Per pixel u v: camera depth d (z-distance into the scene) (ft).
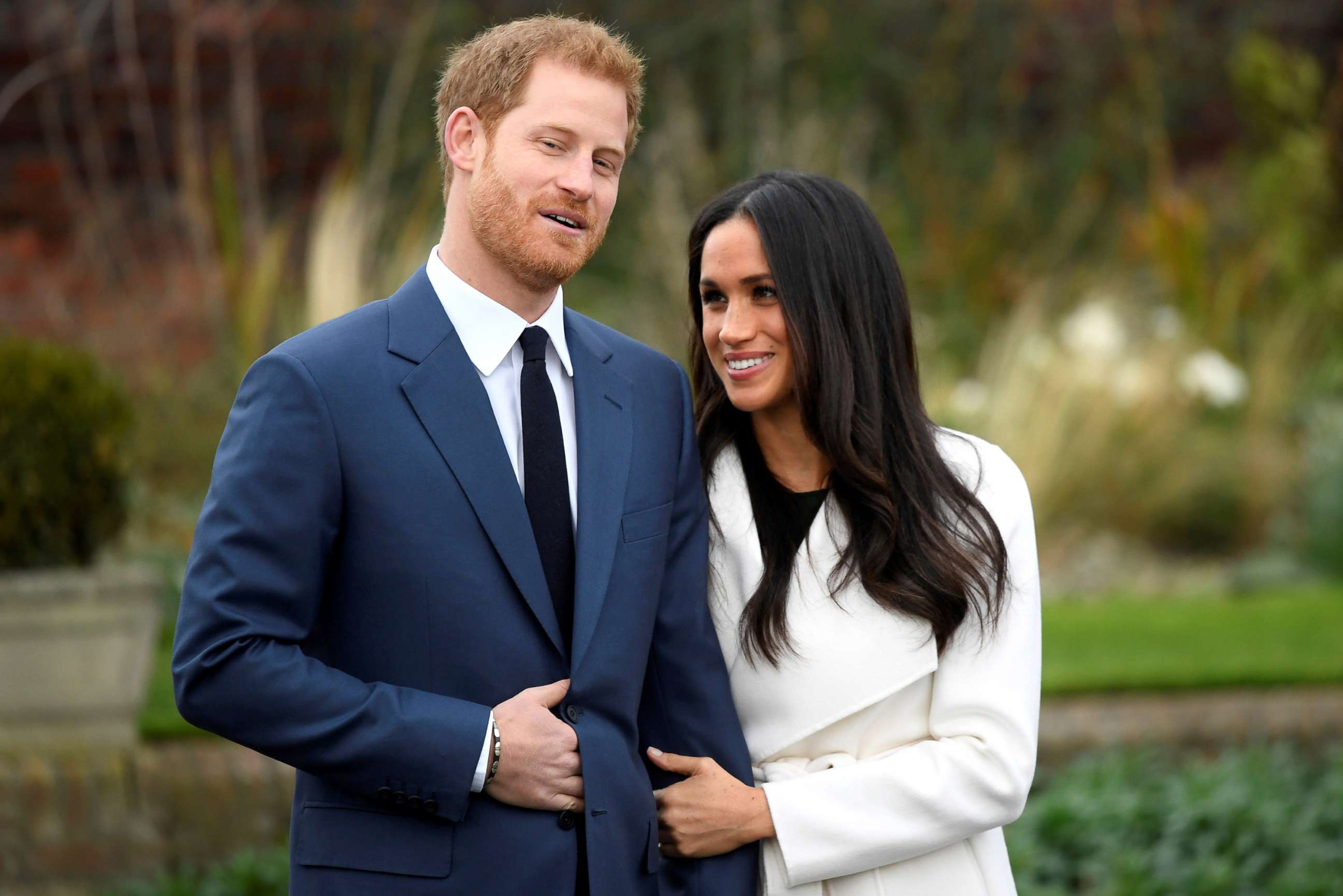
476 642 25.02
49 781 48.29
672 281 92.48
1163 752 56.34
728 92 107.86
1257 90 106.32
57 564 53.57
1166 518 89.25
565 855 25.04
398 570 24.91
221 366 82.74
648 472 27.78
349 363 25.49
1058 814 49.78
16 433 52.60
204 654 23.71
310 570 24.66
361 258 86.28
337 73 97.25
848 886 27.32
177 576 66.95
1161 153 110.52
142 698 51.67
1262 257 104.27
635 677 26.48
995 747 26.96
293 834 25.89
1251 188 106.52
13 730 49.98
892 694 27.61
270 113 96.17
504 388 26.78
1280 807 50.03
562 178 25.68
